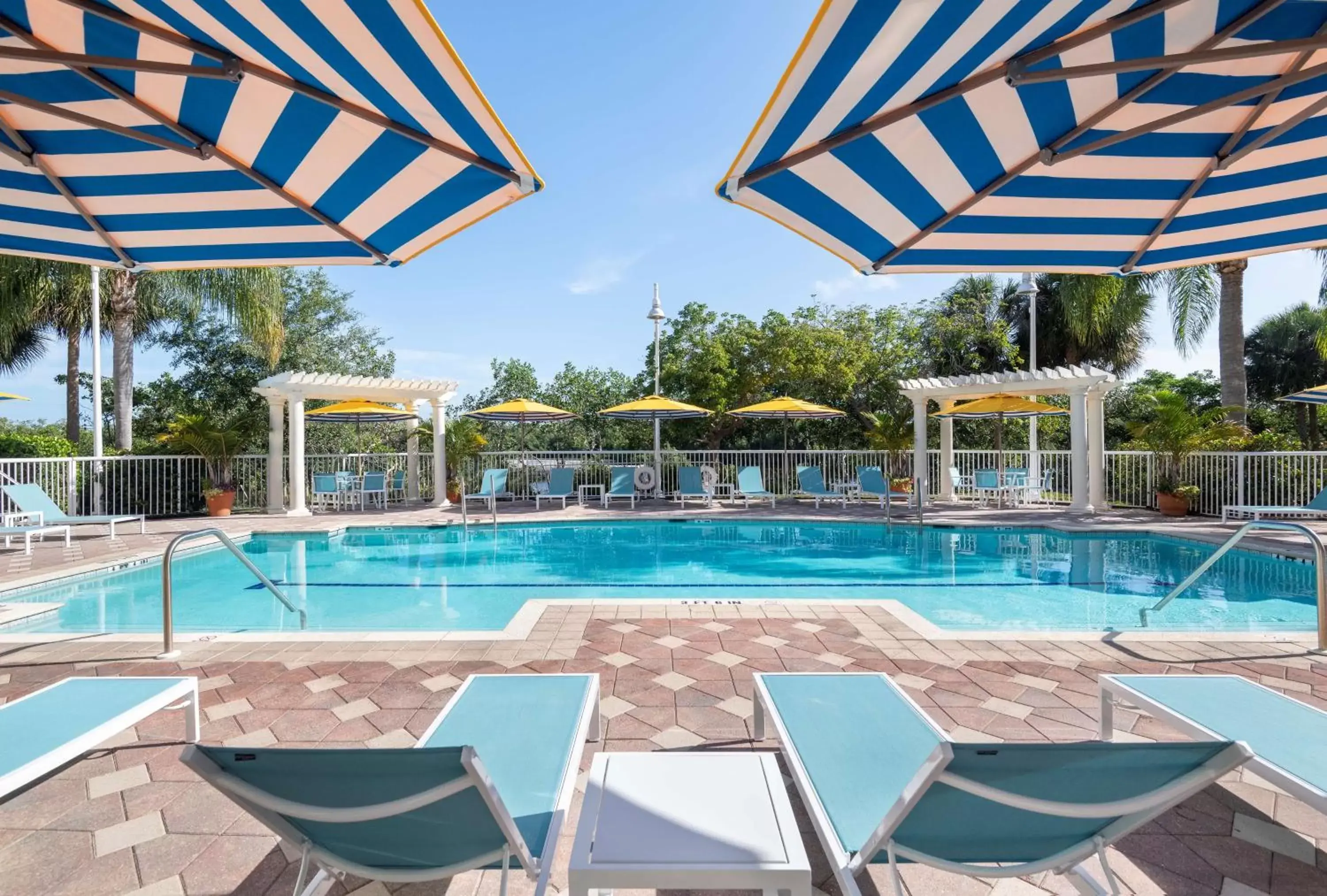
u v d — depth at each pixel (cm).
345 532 1243
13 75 259
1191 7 234
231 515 1440
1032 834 182
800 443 2041
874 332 2031
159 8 225
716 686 412
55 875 238
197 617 677
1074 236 374
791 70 223
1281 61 261
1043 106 278
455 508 1584
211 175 314
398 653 475
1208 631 521
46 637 511
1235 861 243
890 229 359
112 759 320
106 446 1681
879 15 205
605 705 383
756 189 309
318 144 290
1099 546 1067
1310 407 2402
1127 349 2142
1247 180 324
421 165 296
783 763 319
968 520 1246
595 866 172
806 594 763
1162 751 156
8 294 1507
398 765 157
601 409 2244
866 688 309
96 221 342
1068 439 2064
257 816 170
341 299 2233
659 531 1276
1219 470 1280
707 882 170
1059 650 478
